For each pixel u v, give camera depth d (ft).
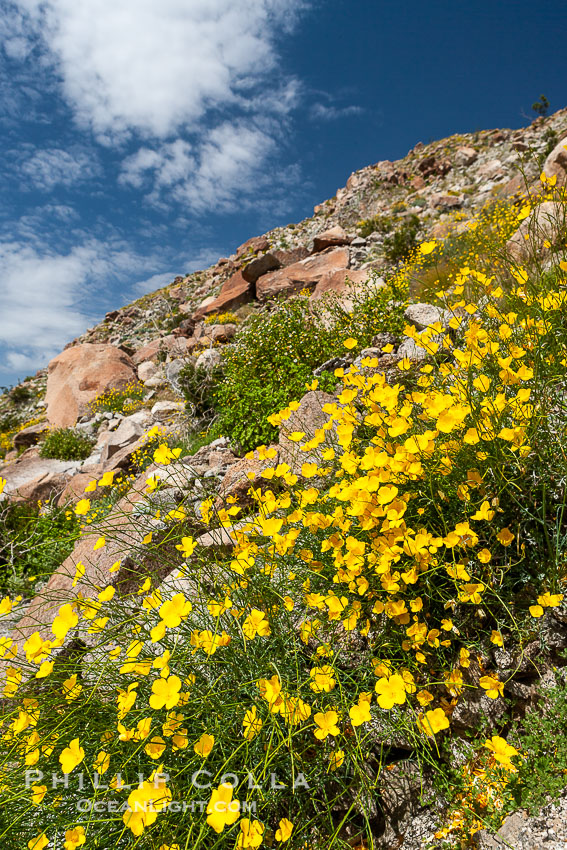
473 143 89.45
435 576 5.98
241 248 89.71
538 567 5.75
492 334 7.63
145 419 34.68
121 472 23.53
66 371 49.39
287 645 6.13
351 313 24.25
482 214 36.65
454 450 6.16
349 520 6.21
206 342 45.93
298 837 4.95
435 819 5.01
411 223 52.54
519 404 5.98
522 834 4.34
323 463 8.30
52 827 4.60
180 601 4.67
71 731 4.99
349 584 5.78
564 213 9.02
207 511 7.30
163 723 4.47
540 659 5.32
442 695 5.66
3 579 12.78
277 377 21.13
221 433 22.20
